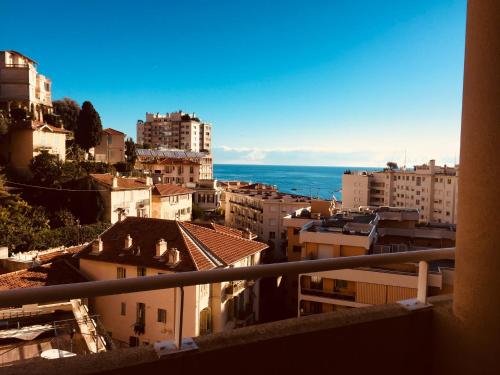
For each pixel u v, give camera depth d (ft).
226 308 78.64
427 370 8.26
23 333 40.73
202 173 342.23
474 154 7.09
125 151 249.75
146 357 5.98
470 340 7.42
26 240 101.76
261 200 207.21
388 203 348.79
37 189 132.98
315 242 96.94
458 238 7.59
